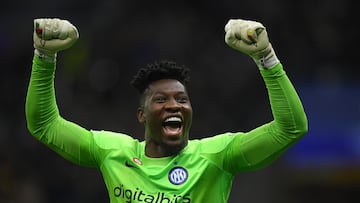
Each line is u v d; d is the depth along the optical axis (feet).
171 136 68.28
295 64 188.44
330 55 191.42
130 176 68.69
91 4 209.26
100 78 188.85
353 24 195.83
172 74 69.41
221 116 178.91
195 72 184.24
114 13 196.13
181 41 188.85
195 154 68.90
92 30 195.83
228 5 193.88
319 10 194.90
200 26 192.85
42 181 178.40
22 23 208.64
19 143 185.98
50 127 70.59
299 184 176.04
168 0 195.93
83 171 179.93
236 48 65.98
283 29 191.21
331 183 173.27
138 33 190.70
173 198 67.15
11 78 199.93
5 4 213.66
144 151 70.28
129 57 188.85
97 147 70.59
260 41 65.16
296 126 65.82
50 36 67.67
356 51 193.36
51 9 211.00
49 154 181.27
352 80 185.88
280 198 175.32
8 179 167.02
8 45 204.85
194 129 176.45
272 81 65.87
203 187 68.03
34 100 69.77
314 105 180.45
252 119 179.42
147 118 69.21
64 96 187.42
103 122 182.50
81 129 71.41
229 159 68.59
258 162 67.97
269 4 192.95
